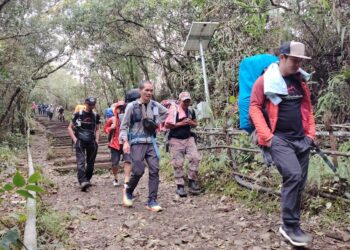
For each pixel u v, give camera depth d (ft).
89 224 14.79
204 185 19.93
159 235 13.34
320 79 20.81
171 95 41.50
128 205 17.43
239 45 24.17
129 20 45.21
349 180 13.29
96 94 93.50
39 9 52.70
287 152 11.14
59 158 36.27
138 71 63.67
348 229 12.28
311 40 20.10
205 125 24.23
